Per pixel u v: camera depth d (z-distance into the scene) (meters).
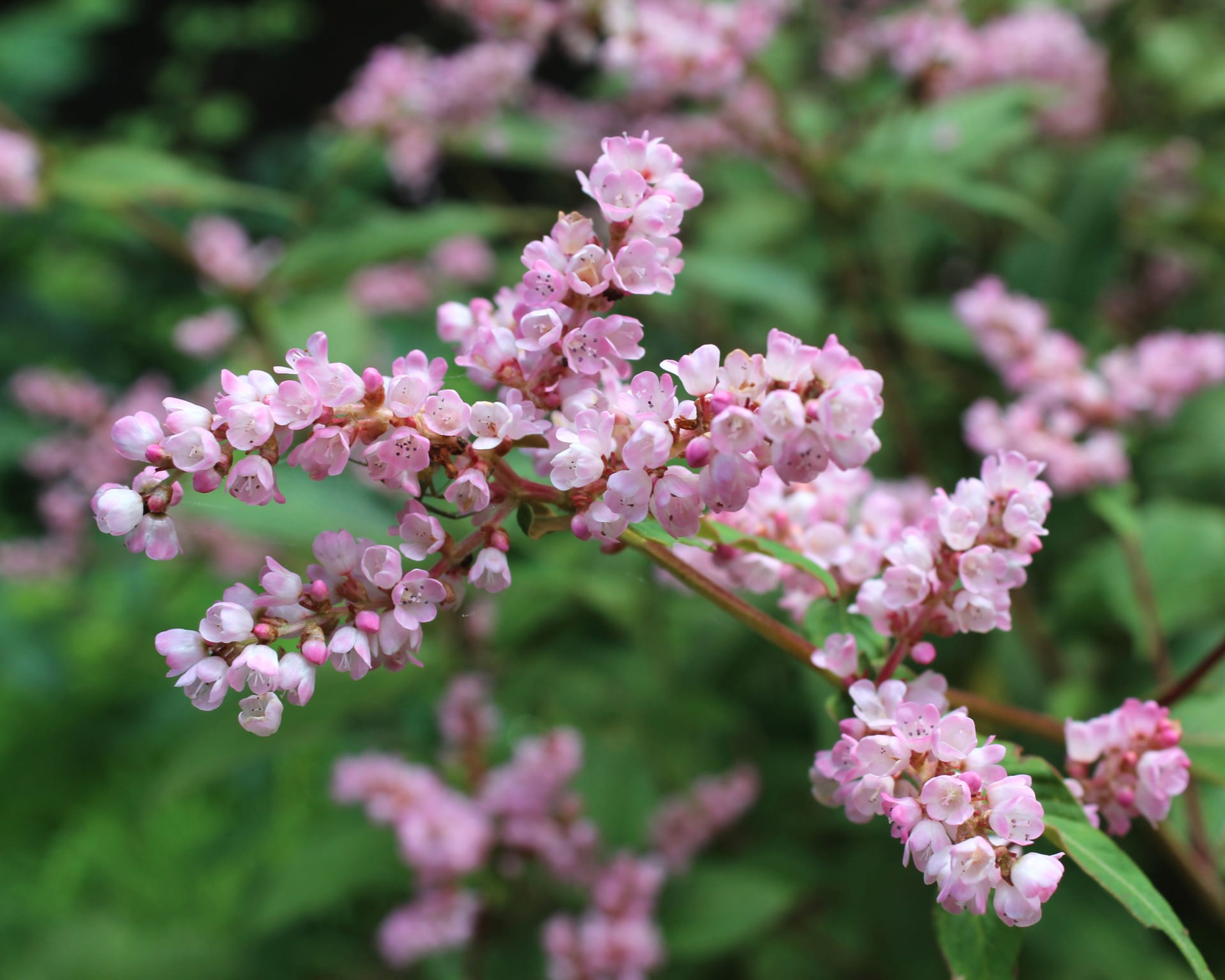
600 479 0.20
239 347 0.53
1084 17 0.58
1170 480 0.46
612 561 0.44
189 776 0.37
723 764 0.45
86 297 0.94
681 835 0.41
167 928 0.60
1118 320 0.56
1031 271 0.46
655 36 0.41
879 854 0.41
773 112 0.47
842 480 0.23
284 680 0.20
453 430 0.20
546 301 0.21
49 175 0.43
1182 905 0.38
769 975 0.42
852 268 0.46
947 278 0.56
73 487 0.68
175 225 0.71
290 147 0.96
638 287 0.21
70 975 0.56
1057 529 0.42
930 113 0.45
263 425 0.20
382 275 0.62
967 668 0.39
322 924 0.52
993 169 0.53
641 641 0.46
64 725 0.76
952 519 0.21
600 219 0.54
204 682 0.20
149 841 0.68
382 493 0.29
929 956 0.39
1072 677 0.36
